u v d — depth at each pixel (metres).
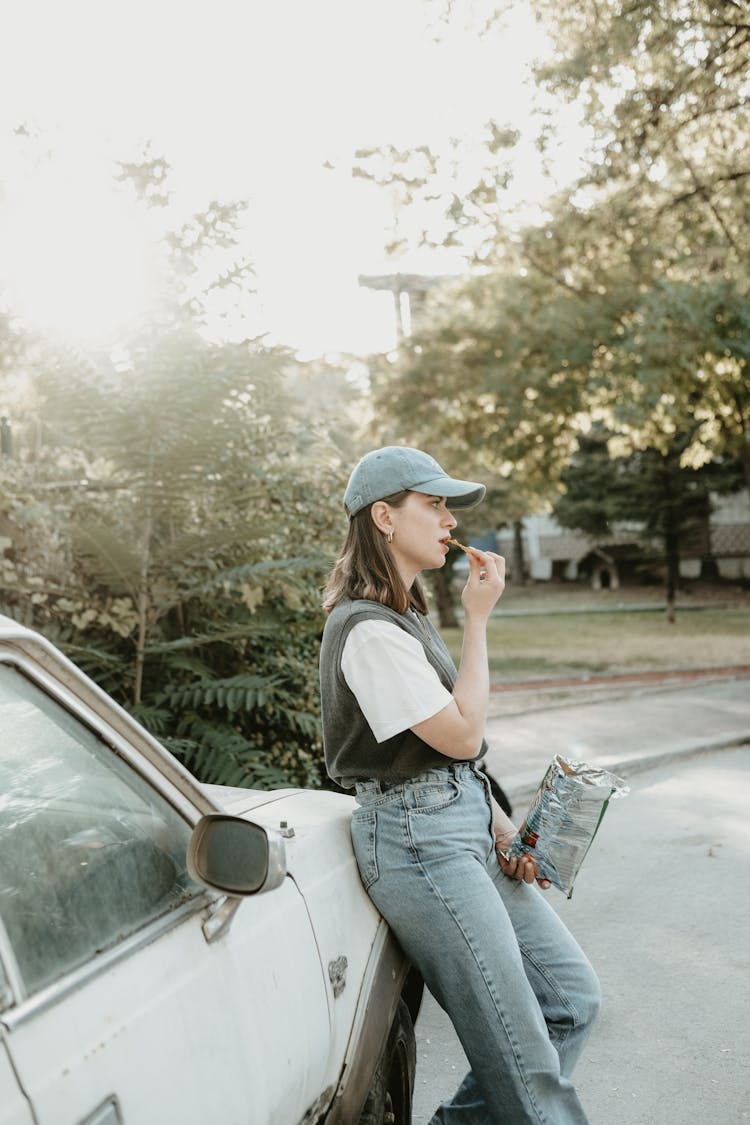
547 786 2.75
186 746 5.62
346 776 2.61
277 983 2.01
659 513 28.16
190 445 5.73
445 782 2.58
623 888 6.20
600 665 19.42
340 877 2.45
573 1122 2.49
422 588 2.86
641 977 4.86
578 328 16.67
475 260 17.14
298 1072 2.05
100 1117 1.43
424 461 2.68
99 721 1.85
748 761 10.22
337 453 7.45
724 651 20.69
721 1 12.05
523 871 2.73
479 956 2.44
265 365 6.00
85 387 5.64
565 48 12.71
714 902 5.86
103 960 1.60
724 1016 4.41
